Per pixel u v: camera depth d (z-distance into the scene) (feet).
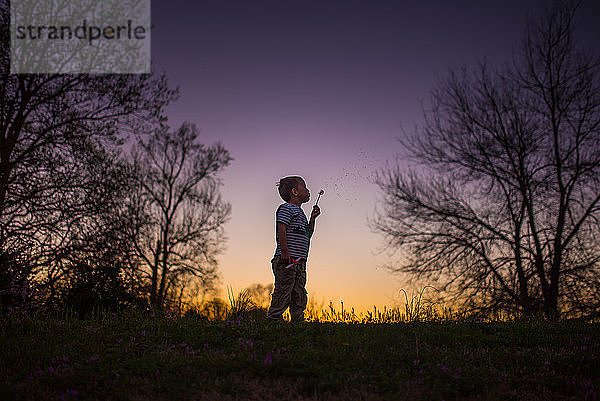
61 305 32.83
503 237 53.72
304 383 14.51
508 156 55.26
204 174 67.36
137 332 20.13
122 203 45.29
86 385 13.96
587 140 52.85
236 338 19.22
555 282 50.78
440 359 17.10
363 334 19.81
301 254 21.80
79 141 40.50
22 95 38.40
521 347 19.88
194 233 63.72
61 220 38.63
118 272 38.88
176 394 13.52
